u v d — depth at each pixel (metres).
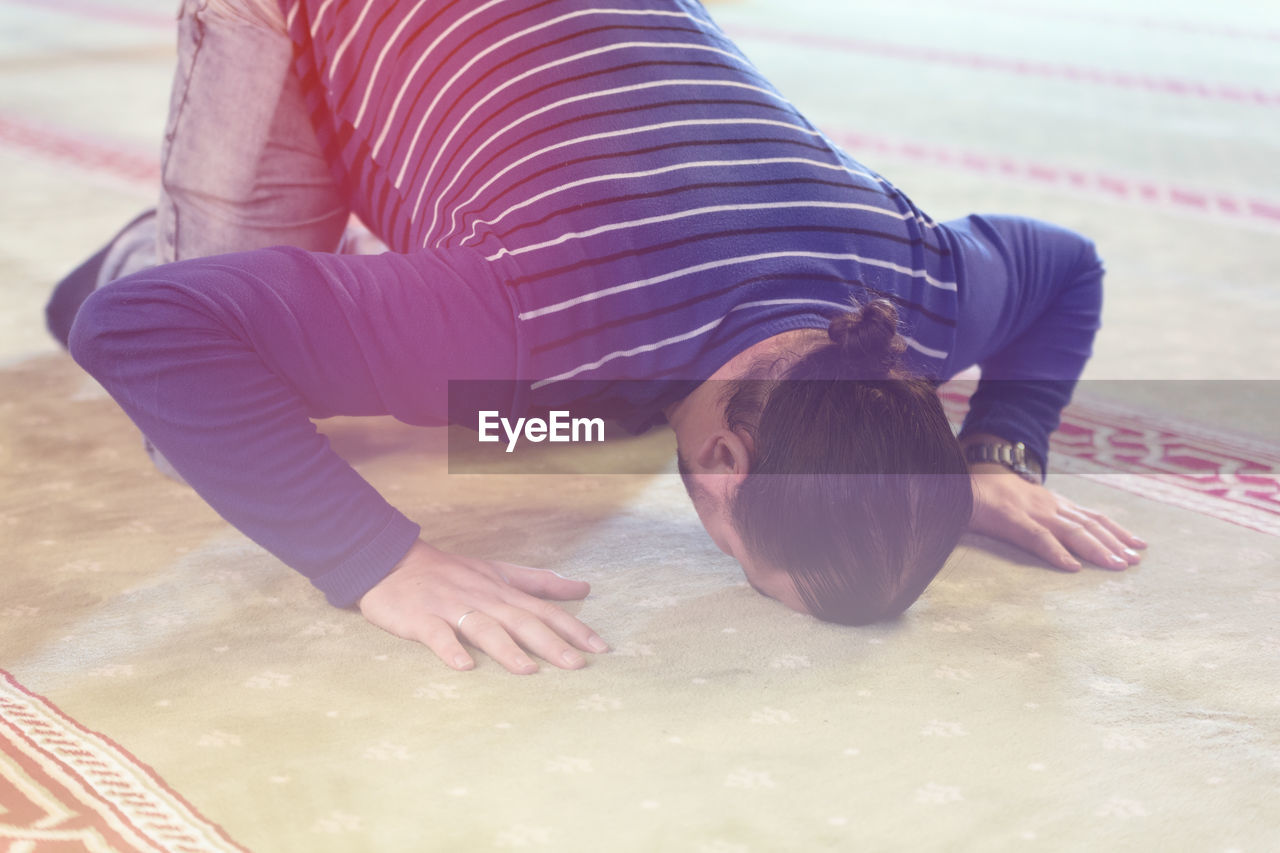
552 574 2.34
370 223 2.54
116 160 4.41
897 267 2.30
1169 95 6.26
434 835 2.04
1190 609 2.38
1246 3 10.21
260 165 2.53
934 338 2.33
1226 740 2.18
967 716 2.19
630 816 2.06
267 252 2.23
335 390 2.22
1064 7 9.58
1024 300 2.47
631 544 2.47
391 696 2.19
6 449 2.64
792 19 8.49
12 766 2.09
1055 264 2.49
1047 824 2.07
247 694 2.19
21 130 4.76
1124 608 2.37
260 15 2.49
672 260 2.21
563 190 2.22
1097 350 3.10
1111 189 4.45
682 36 2.36
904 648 2.29
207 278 2.20
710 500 2.25
